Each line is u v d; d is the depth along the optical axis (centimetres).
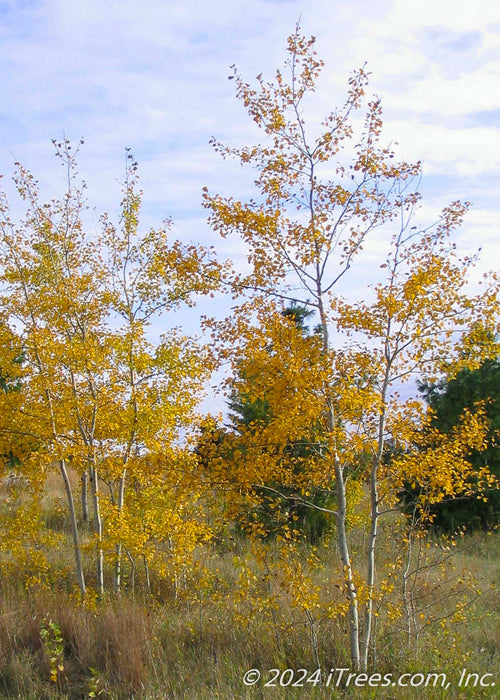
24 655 743
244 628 814
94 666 746
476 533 1570
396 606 790
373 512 726
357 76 737
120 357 1112
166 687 679
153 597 1061
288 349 693
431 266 703
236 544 1348
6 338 1048
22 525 1090
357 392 659
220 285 743
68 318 1106
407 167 738
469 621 902
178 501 996
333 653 724
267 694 638
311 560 754
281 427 650
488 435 1596
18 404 1060
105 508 1022
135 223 1163
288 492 844
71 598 977
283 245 733
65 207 1155
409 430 738
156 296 1151
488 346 713
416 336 707
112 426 1059
